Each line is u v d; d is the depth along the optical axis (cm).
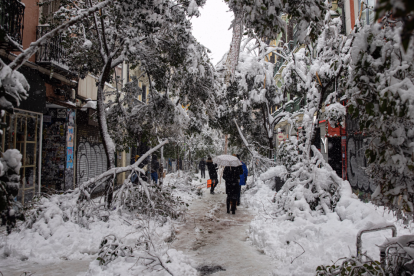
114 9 676
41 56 955
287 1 441
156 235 617
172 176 1830
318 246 477
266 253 543
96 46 922
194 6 715
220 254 544
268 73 1489
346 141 1035
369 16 885
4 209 266
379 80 282
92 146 1384
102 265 428
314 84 855
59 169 1112
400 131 273
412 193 289
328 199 673
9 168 278
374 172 312
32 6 949
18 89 290
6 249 512
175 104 1020
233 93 1339
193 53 817
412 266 270
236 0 423
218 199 1311
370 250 436
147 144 1102
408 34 119
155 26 671
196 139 2578
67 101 1108
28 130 908
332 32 874
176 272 418
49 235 557
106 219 681
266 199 1075
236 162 947
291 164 926
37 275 433
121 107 982
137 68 1855
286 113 1521
